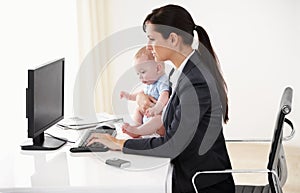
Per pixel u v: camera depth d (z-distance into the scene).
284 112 2.42
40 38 3.97
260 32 5.23
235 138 5.38
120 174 2.35
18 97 3.54
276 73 5.27
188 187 2.52
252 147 5.17
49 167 2.49
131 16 5.32
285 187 4.19
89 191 2.23
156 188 2.22
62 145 2.85
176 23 2.45
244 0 5.21
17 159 2.64
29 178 2.35
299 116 5.20
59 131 3.13
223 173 2.57
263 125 5.34
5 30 3.38
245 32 5.25
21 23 3.63
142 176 2.31
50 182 2.29
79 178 2.32
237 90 5.33
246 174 4.50
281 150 2.75
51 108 2.96
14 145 3.31
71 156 2.66
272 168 2.47
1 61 3.33
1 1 3.34
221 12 5.25
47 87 2.88
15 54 3.51
